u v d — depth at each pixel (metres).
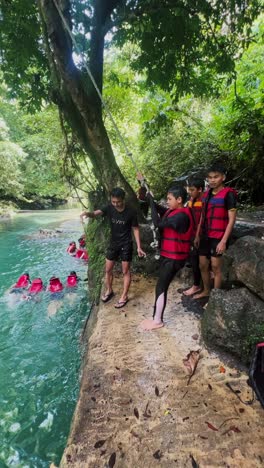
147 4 4.15
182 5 4.23
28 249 9.98
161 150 8.84
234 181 7.21
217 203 3.02
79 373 3.55
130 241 3.66
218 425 2.04
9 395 3.28
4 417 2.98
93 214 3.58
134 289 4.16
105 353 2.84
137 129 10.72
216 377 2.49
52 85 4.79
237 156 6.93
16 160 18.17
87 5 4.67
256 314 2.66
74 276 6.57
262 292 2.75
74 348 4.15
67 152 5.61
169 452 1.87
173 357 2.75
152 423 2.07
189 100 9.08
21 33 4.94
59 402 3.17
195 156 7.95
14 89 5.79
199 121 8.87
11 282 6.89
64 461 1.84
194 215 3.44
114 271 4.66
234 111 7.12
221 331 2.73
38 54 5.21
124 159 10.26
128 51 6.52
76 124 4.64
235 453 1.84
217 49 5.42
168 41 5.19
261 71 7.40
